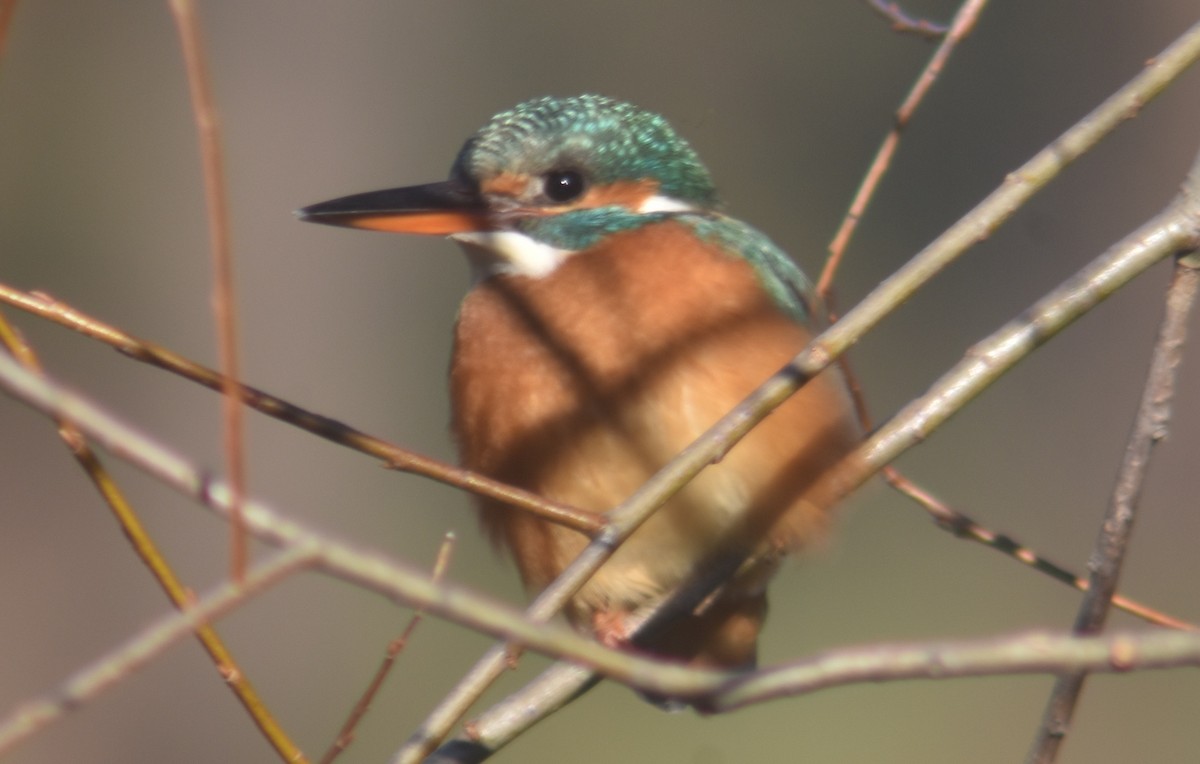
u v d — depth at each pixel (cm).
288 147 1588
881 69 1652
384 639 1373
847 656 286
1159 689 1236
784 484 533
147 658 279
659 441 542
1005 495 1446
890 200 1633
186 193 1566
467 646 1362
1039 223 721
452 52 1655
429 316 1548
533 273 584
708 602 549
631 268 562
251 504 286
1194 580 1380
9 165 1548
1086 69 1622
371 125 1623
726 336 545
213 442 1484
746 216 1645
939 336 1543
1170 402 433
